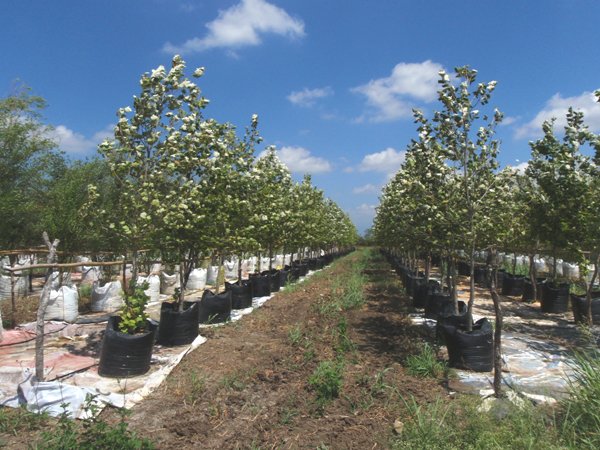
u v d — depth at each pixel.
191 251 7.85
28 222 12.05
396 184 11.07
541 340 8.20
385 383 5.67
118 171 6.04
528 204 9.64
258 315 10.25
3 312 8.74
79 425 4.47
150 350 6.04
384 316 10.23
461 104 6.54
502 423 4.41
